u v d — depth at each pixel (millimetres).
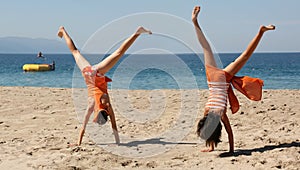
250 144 6770
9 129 8516
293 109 10117
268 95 12836
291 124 8391
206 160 5844
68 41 7152
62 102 12438
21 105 11867
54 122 9266
